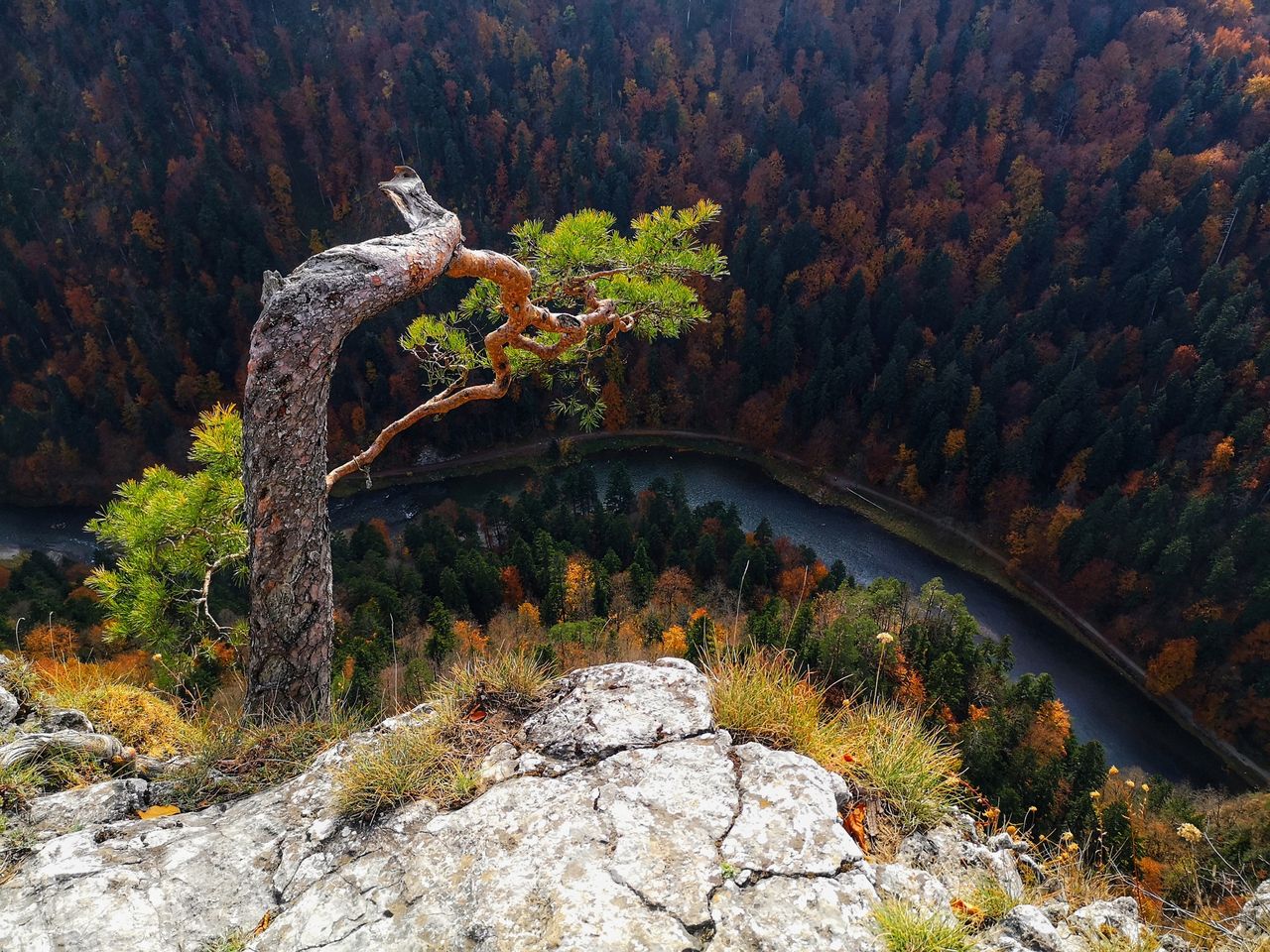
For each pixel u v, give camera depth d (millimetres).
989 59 104000
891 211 94500
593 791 3352
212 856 3236
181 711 5547
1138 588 50812
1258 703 43188
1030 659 50375
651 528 53344
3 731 4359
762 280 86062
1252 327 64062
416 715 4223
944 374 68625
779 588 46781
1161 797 18312
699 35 109688
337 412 75562
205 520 5648
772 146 100500
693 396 76562
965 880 3219
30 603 35156
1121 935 3068
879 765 3688
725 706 3928
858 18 110812
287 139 110312
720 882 2840
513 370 6527
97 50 102688
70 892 2975
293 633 4457
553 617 39188
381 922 2797
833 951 2568
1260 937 3098
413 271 4094
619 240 6547
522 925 2670
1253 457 56000
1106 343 71250
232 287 92312
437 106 102750
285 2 113438
